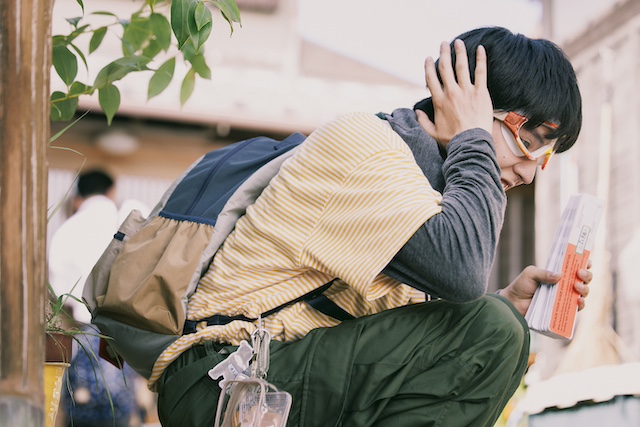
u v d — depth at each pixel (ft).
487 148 5.50
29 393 3.94
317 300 5.74
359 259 5.28
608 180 16.19
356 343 5.37
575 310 6.10
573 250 6.15
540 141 5.93
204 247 5.78
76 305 14.28
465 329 5.42
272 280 5.64
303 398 5.30
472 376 5.27
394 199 5.29
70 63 7.14
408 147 5.66
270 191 5.71
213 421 5.38
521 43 5.99
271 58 25.26
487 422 5.52
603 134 16.57
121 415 13.19
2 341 3.89
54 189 25.27
